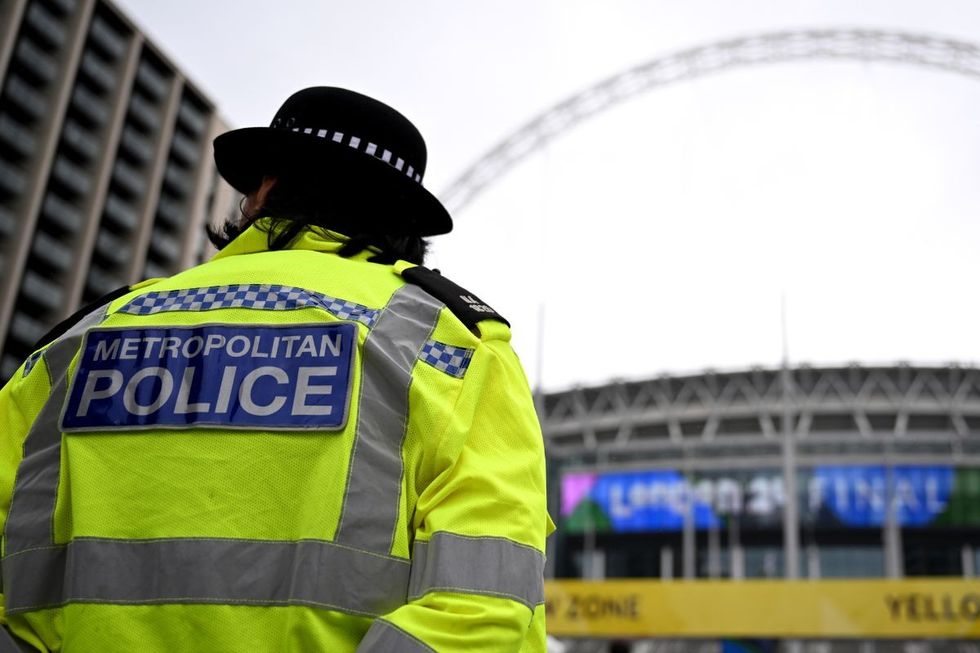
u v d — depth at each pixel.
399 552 1.11
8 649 1.15
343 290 1.26
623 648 31.62
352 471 1.12
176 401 1.18
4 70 57.56
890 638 29.03
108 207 62.97
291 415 1.15
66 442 1.21
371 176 1.43
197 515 1.11
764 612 29.69
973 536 55.84
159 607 1.08
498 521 1.12
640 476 59.56
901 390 64.06
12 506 1.24
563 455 61.47
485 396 1.23
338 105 1.45
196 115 71.38
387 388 1.18
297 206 1.42
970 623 28.42
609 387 67.62
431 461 1.16
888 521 56.75
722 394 65.75
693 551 57.41
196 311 1.26
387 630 1.00
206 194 71.19
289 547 1.10
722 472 58.88
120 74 64.94
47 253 58.66
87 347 1.27
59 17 61.56
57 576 1.20
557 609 31.19
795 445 58.97
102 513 1.14
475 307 1.29
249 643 1.06
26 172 58.38
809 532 57.31
